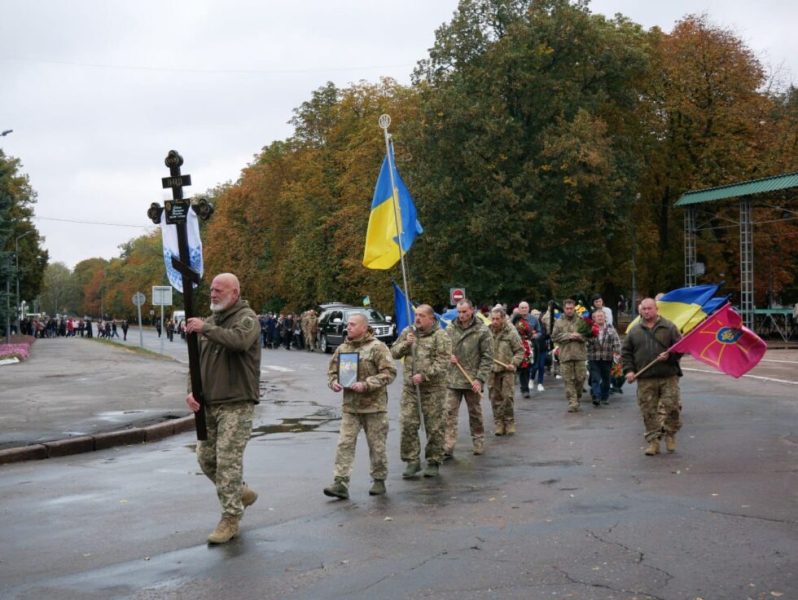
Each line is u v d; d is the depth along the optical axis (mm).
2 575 5766
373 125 48656
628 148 42312
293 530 6754
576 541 6156
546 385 19797
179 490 8656
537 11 39531
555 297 38688
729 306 10344
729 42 45062
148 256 142875
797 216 44438
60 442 11477
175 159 6793
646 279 48188
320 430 13250
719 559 5629
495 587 5152
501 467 9500
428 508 7434
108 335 84688
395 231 10648
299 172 61062
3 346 40562
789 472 8688
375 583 5297
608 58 40906
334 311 41594
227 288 6664
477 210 37344
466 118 37750
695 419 13023
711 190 38156
